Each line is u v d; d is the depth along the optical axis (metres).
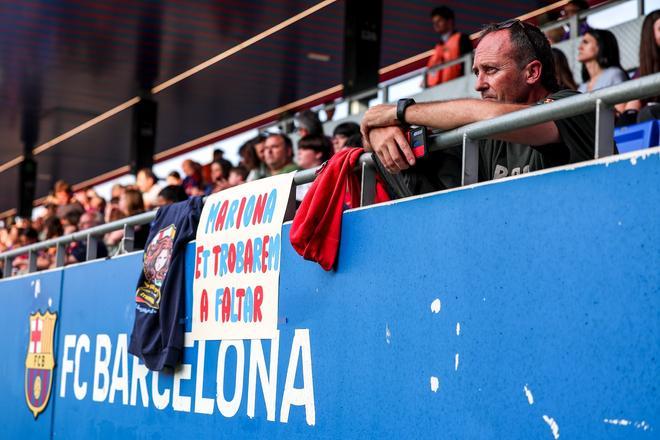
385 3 12.88
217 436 3.10
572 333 1.84
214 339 3.18
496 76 2.49
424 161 2.55
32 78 16.84
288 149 5.41
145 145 17.59
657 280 1.68
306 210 2.63
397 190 2.66
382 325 2.40
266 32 14.11
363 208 2.54
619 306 1.75
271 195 2.98
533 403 1.91
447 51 9.41
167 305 3.44
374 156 2.61
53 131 21.16
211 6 13.09
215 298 3.20
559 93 2.37
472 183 2.26
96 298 4.26
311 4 12.81
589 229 1.83
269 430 2.82
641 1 7.84
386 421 2.34
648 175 1.72
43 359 4.82
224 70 16.17
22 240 11.05
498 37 2.50
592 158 2.21
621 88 1.85
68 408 4.44
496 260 2.06
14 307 5.36
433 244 2.26
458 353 2.13
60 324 4.65
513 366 1.97
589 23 8.24
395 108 2.48
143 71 16.30
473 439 2.06
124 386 3.86
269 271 2.91
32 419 4.89
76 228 8.24
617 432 1.72
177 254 3.45
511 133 2.18
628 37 7.96
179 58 15.52
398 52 15.16
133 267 3.91
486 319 2.07
